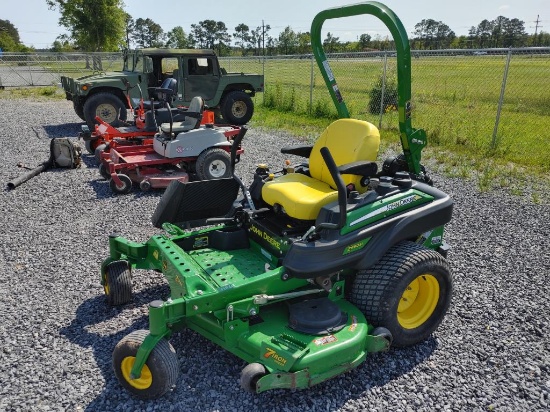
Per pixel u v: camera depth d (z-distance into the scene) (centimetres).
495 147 979
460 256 516
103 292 435
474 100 1612
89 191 736
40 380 322
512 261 505
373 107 1431
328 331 310
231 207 423
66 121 1394
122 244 403
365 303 341
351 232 329
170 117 725
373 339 319
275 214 399
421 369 339
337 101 435
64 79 1329
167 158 747
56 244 538
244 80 1326
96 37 3291
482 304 421
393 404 305
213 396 307
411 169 409
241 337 310
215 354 347
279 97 1653
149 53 1209
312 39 425
